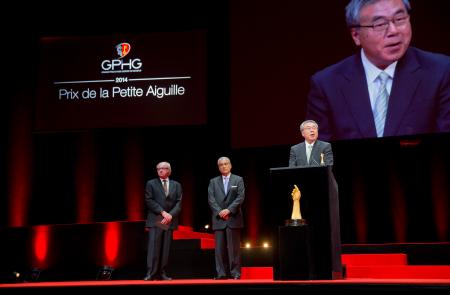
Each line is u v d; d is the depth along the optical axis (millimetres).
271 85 7320
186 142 7977
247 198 7691
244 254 5848
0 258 6555
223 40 7945
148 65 7750
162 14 8031
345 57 7078
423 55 6805
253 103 7355
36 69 7902
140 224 6223
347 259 5578
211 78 7953
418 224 7090
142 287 3822
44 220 7848
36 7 8070
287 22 7352
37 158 7941
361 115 6930
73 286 3914
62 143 7988
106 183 7949
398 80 6840
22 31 8047
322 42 7184
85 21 8078
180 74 7688
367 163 7336
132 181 7938
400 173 7207
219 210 5492
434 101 6719
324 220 3941
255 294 3637
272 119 7270
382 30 6926
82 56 7848
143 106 7664
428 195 7082
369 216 7277
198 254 5852
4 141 7879
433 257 5676
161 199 5664
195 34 7754
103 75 7781
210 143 7918
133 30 8039
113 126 7668
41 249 6492
